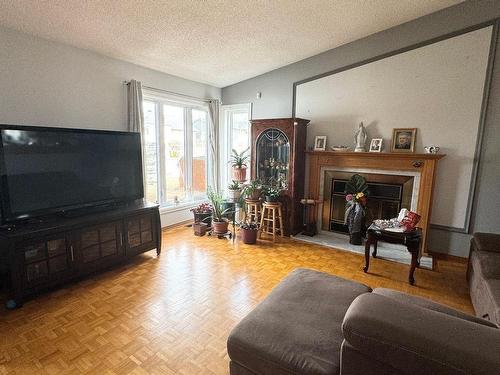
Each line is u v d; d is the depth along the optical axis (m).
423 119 3.11
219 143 4.61
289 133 3.65
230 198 4.11
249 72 4.06
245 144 4.62
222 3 2.33
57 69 2.72
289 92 3.98
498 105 2.74
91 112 3.02
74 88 2.86
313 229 3.82
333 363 1.07
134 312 2.06
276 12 2.57
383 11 2.78
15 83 2.46
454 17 2.84
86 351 1.67
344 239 3.66
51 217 2.45
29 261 2.11
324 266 2.89
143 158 3.43
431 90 3.04
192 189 4.39
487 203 2.88
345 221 3.57
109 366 1.56
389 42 3.20
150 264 2.87
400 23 3.09
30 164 2.27
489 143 2.82
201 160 4.54
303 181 3.94
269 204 3.63
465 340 0.84
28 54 2.52
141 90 3.36
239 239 3.66
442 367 0.80
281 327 1.26
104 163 2.79
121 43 2.83
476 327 0.91
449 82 2.94
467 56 2.83
